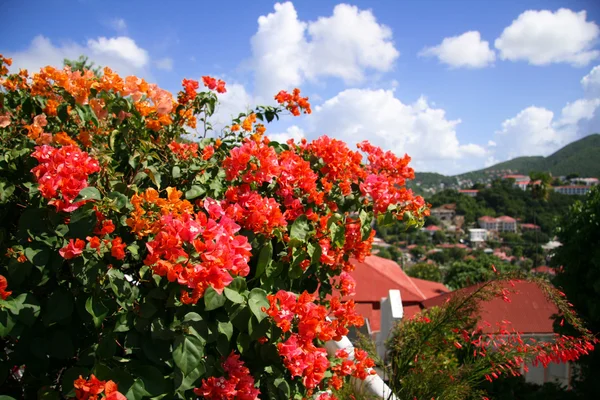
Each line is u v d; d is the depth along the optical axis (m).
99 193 1.62
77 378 1.50
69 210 1.56
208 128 2.77
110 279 1.52
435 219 86.50
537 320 6.34
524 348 2.71
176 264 1.47
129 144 2.15
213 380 1.64
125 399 1.39
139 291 1.60
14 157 1.91
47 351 1.58
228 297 1.56
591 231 5.57
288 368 1.75
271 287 1.94
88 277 1.49
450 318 2.79
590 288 5.56
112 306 1.58
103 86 2.08
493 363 2.73
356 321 2.13
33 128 1.97
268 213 1.94
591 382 5.38
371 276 11.00
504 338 3.06
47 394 1.51
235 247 1.61
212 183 2.20
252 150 2.12
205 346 1.71
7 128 2.24
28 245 1.62
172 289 1.52
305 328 1.72
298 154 2.72
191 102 2.70
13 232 1.91
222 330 1.63
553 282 6.04
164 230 1.55
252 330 1.67
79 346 1.68
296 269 2.05
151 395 1.50
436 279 26.70
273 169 2.11
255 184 2.18
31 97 2.27
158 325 1.53
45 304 1.61
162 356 1.56
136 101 2.13
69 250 1.48
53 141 1.97
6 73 2.40
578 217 5.83
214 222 1.64
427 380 2.71
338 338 2.05
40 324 1.60
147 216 1.64
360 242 2.41
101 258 1.56
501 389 4.91
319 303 2.40
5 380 1.72
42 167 1.65
